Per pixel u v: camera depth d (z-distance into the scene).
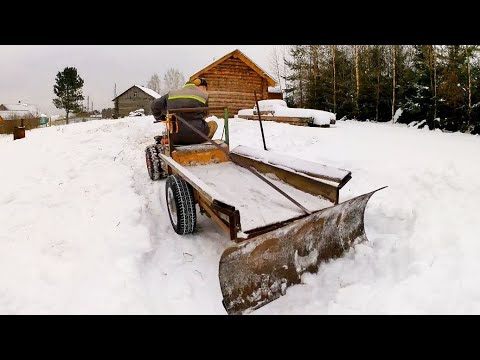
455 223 3.59
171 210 3.92
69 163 5.53
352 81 18.78
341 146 7.23
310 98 21.59
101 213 4.04
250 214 3.14
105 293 2.74
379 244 3.47
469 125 11.70
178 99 4.61
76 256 3.25
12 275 2.94
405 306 2.53
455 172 4.78
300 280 2.92
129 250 3.35
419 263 2.97
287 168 3.91
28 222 3.83
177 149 4.45
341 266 3.10
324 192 3.42
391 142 7.88
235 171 4.37
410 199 4.34
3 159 5.84
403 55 17.45
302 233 2.89
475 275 2.76
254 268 2.65
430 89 13.28
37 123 22.75
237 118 12.55
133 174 5.30
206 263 3.32
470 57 12.36
